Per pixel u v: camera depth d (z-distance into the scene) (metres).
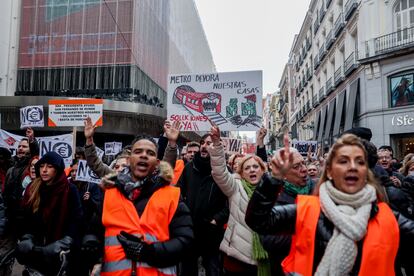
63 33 21.61
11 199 4.50
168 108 5.78
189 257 4.02
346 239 1.85
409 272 2.39
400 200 2.83
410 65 17.41
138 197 2.57
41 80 21.55
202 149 4.14
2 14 21.22
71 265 3.49
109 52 21.17
